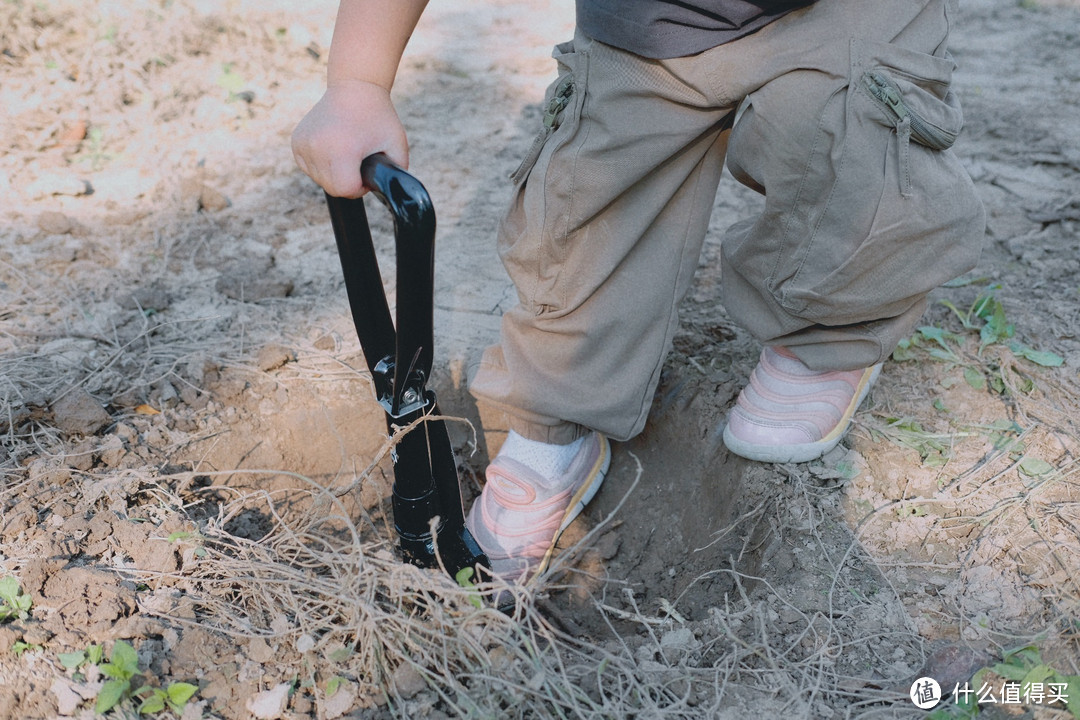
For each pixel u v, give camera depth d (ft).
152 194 8.12
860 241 4.44
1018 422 5.60
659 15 4.20
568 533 5.97
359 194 4.03
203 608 4.67
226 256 7.44
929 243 4.51
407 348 4.09
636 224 4.73
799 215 4.52
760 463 5.39
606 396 5.04
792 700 4.17
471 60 10.88
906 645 4.41
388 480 6.10
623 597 5.64
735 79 4.24
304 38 10.77
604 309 4.87
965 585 4.66
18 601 4.43
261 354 6.36
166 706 4.16
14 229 7.52
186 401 6.02
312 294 7.11
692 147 4.67
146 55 10.01
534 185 4.64
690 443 5.99
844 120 4.20
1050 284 6.89
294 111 9.53
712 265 7.36
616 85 4.38
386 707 4.26
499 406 5.24
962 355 6.13
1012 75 10.52
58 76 9.62
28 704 4.07
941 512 5.06
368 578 4.44
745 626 4.60
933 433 5.56
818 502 5.15
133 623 4.44
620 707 4.16
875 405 5.76
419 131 9.35
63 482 5.26
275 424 5.97
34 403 5.71
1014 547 4.81
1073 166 8.53
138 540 4.92
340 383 6.25
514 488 5.33
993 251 7.34
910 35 4.28
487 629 4.34
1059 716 4.01
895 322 4.97
